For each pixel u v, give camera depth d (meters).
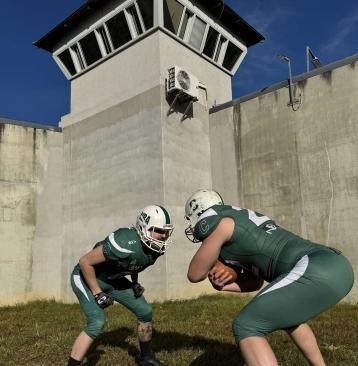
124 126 12.88
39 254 13.41
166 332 5.81
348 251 9.79
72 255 13.59
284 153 11.27
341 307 8.42
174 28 13.27
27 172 13.66
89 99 14.40
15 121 13.70
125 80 13.31
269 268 2.63
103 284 4.11
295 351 4.49
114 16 13.91
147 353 4.27
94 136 13.73
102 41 14.39
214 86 14.56
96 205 13.20
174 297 11.04
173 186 11.74
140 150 12.27
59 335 5.94
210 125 13.27
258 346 2.32
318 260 2.46
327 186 10.36
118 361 4.44
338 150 10.28
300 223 10.69
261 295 2.42
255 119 12.07
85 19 14.91
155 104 12.12
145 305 4.27
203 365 4.15
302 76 11.20
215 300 10.46
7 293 12.59
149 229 3.81
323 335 5.36
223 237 2.64
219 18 14.86
